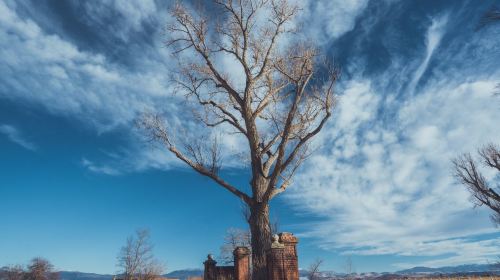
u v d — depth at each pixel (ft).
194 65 67.67
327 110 54.03
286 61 61.11
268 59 63.16
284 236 43.68
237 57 63.82
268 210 57.36
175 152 59.72
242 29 62.95
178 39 64.75
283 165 53.16
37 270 250.98
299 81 54.08
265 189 58.90
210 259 70.69
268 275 43.73
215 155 61.05
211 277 69.00
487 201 103.60
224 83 64.80
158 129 59.36
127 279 156.46
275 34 63.82
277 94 67.31
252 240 55.72
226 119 68.85
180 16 63.10
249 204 58.49
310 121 62.80
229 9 62.18
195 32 63.98
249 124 62.23
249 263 65.67
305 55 57.93
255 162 60.54
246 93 63.05
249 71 63.16
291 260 42.70
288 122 53.16
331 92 54.60
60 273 263.29
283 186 59.82
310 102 61.98
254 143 61.36
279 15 63.00
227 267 70.38
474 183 105.91
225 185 59.52
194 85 68.08
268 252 44.50
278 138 62.95
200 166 59.93
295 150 53.11
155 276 160.04
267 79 68.03
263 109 64.13
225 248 124.26
